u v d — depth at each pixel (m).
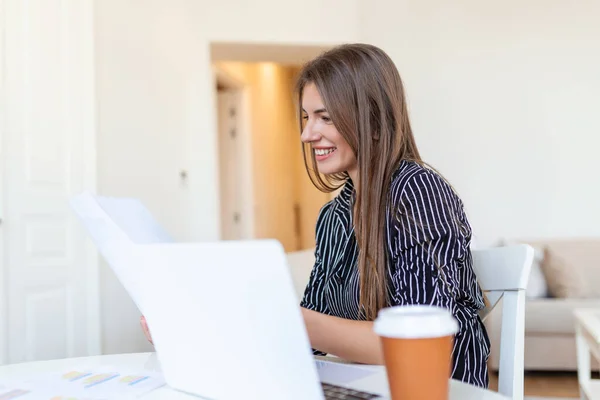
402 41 4.33
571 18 4.22
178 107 4.07
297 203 8.36
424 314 0.53
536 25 4.25
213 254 0.60
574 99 4.22
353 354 0.80
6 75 2.36
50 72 2.65
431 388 0.52
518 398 0.94
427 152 4.32
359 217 0.96
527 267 0.95
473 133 4.29
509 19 4.27
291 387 0.59
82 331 2.81
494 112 4.28
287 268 0.54
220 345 0.65
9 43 2.38
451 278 0.86
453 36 4.31
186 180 4.12
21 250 2.42
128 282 0.74
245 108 5.72
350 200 1.09
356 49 1.00
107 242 0.73
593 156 4.20
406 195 0.91
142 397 0.74
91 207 0.72
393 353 0.53
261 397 0.62
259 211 6.08
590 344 2.07
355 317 1.03
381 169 0.96
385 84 0.98
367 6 4.32
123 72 3.29
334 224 1.14
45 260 2.58
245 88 5.74
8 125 2.36
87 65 2.89
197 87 4.20
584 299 3.54
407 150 1.02
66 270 2.72
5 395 0.78
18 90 2.43
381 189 0.95
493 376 3.37
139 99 3.48
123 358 0.97
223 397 0.68
